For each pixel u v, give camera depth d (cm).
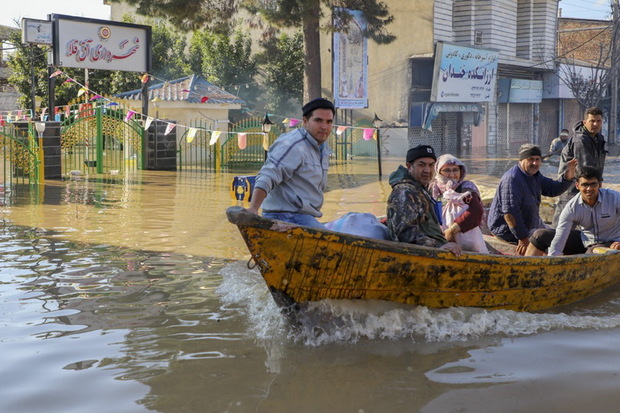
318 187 553
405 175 552
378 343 498
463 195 596
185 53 3319
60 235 918
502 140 3403
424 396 406
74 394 405
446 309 554
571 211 672
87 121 1880
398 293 529
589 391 412
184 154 2250
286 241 470
